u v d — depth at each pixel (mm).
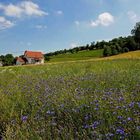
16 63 135875
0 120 6500
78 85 9258
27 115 6367
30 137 5145
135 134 4492
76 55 136125
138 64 21750
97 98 6699
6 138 5316
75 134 4953
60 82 10328
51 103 6805
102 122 5051
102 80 10141
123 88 8188
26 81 11641
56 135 5102
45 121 5789
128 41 122875
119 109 5637
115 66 20219
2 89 9719
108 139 4410
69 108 6215
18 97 7949
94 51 142500
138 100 6410
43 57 140625
